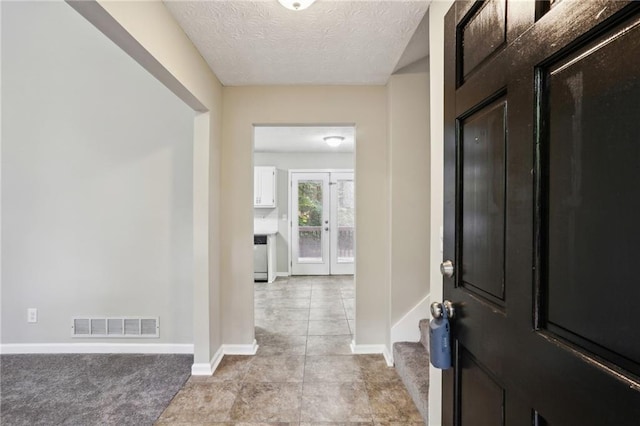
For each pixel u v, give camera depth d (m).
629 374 0.43
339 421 1.80
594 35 0.49
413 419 1.81
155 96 2.64
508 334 0.71
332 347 2.78
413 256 2.46
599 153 0.48
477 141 0.87
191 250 2.64
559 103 0.56
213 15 1.69
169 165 2.64
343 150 5.59
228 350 2.65
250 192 2.66
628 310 0.44
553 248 0.58
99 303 2.65
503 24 0.73
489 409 0.80
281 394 2.06
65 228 2.64
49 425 1.77
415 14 1.69
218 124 2.54
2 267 2.64
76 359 2.53
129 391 2.09
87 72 2.63
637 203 0.42
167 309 2.65
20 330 2.64
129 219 2.65
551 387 0.57
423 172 2.46
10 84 2.62
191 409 1.91
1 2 2.60
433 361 1.03
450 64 1.02
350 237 5.89
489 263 0.80
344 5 1.62
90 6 1.12
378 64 2.28
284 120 2.63
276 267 5.83
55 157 2.63
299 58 2.18
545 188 0.60
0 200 2.63
